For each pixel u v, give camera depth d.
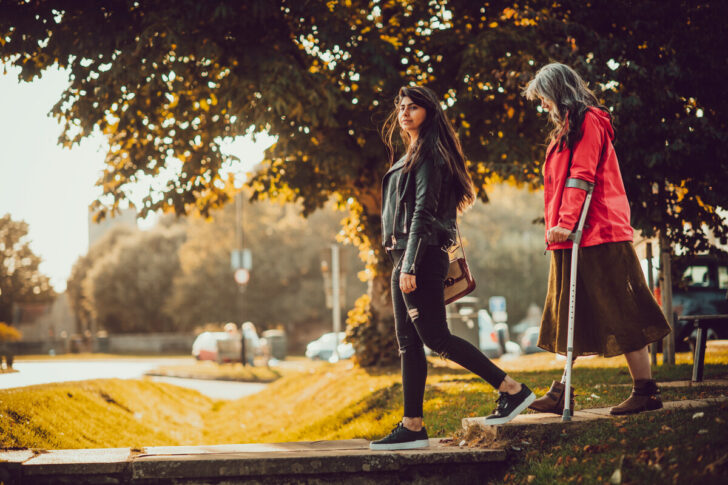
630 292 4.04
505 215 54.16
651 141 8.79
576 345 4.18
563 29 9.12
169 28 8.59
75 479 3.72
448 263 4.10
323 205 12.39
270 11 9.02
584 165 4.05
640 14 9.17
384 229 4.20
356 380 10.16
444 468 3.94
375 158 10.50
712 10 8.88
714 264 13.90
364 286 48.31
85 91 9.98
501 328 24.59
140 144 11.52
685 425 3.70
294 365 25.44
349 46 9.43
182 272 58.50
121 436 6.99
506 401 4.06
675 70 8.67
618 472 3.32
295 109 9.05
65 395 7.48
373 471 3.88
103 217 11.76
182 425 9.42
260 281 50.25
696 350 5.95
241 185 12.38
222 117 10.55
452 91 10.38
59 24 9.27
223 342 26.11
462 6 10.19
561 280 4.22
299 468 3.81
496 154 9.87
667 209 9.14
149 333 62.44
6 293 58.53
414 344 4.14
